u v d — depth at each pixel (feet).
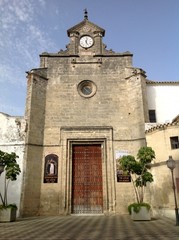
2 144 64.39
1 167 47.85
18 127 65.67
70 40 78.59
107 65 75.72
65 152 66.08
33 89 69.46
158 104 74.13
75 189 64.69
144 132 64.85
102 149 67.36
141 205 47.14
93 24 80.94
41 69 73.05
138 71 71.56
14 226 39.93
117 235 29.43
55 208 61.41
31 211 59.67
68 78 74.13
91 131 68.18
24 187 59.98
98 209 62.90
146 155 50.31
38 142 66.18
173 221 44.83
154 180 58.29
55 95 72.18
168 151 57.41
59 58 76.38
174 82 75.82
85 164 67.00
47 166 64.80
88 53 77.36
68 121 69.67
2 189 60.08
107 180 63.93
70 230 34.37
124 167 50.85
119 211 61.21
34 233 31.86
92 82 73.92
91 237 28.14
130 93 71.36
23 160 62.39
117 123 69.36
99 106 71.26
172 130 58.44
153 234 29.81
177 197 52.26
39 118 68.44
